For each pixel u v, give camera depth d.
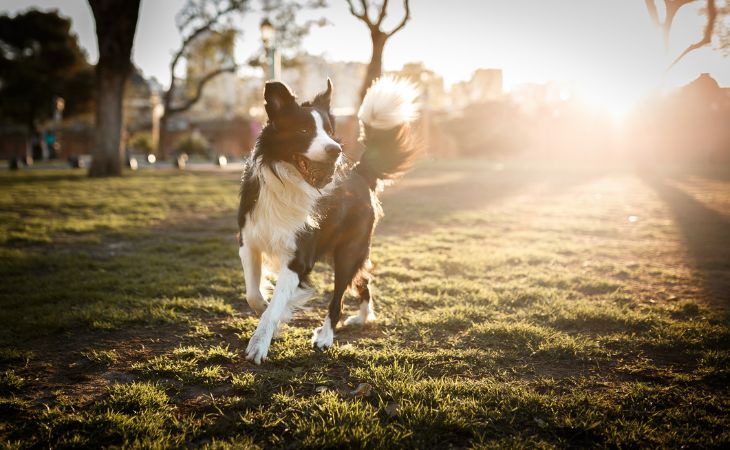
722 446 2.45
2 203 11.16
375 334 4.05
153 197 12.66
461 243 7.88
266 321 3.38
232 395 2.93
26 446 2.39
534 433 2.59
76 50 47.88
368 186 4.31
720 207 12.18
